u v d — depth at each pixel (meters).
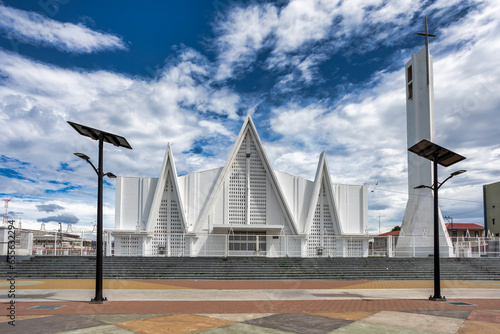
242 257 28.06
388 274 25.67
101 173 14.68
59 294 16.55
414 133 38.12
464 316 11.96
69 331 9.45
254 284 21.47
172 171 38.19
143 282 22.20
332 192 39.62
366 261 28.25
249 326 10.33
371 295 17.17
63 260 26.84
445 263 28.23
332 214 39.88
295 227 37.94
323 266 26.83
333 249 39.12
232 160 39.50
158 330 9.72
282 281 23.34
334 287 20.33
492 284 22.50
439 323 10.89
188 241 37.16
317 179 39.50
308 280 24.16
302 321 11.05
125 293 17.22
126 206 38.34
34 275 24.19
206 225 38.03
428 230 35.41
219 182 38.41
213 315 11.88
